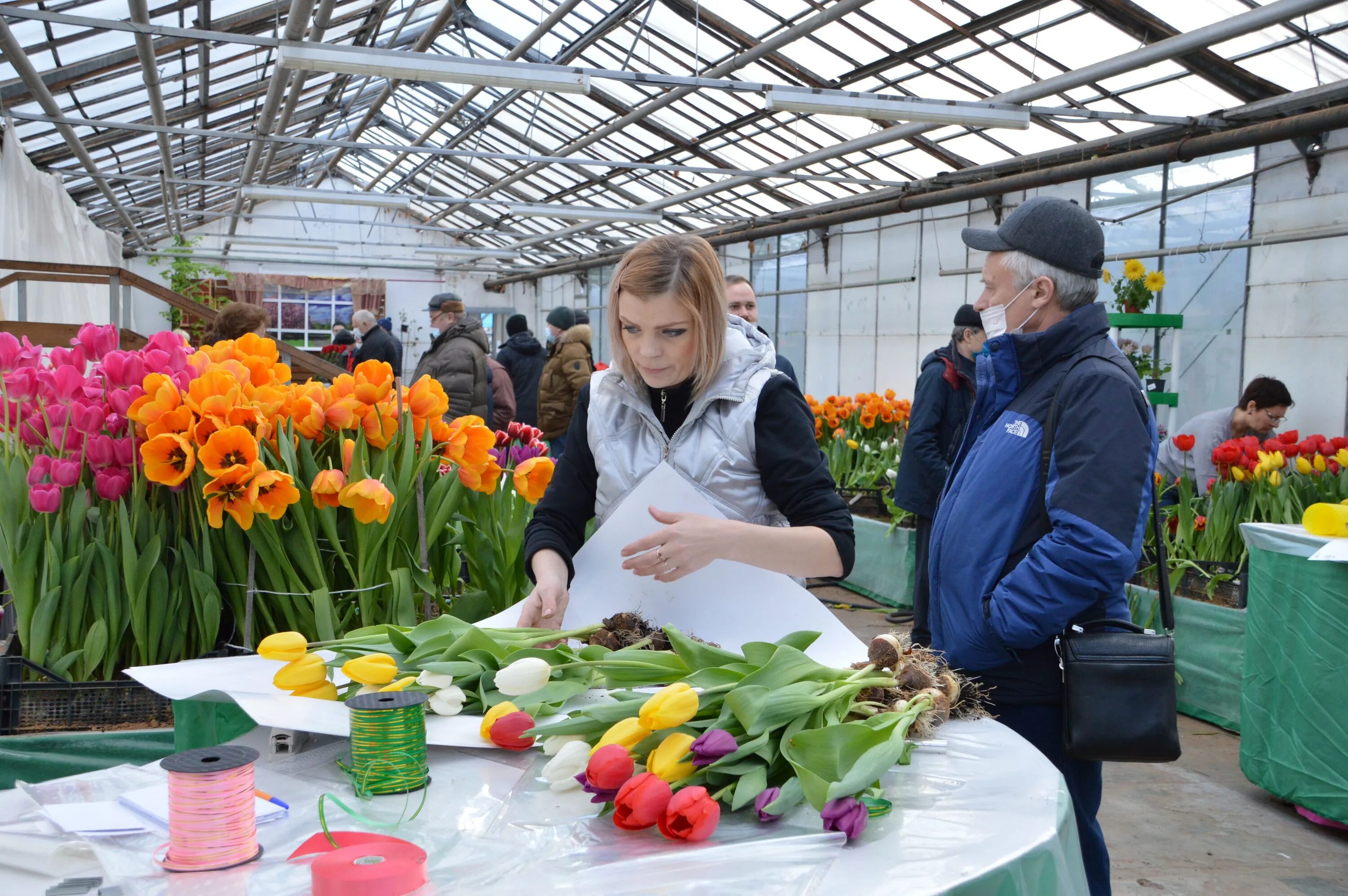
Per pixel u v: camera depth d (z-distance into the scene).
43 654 1.40
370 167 21.34
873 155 11.10
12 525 1.41
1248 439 3.87
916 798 0.85
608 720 0.89
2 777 1.29
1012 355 1.69
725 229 15.48
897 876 0.69
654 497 1.31
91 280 5.14
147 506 1.47
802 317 14.50
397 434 1.53
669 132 12.58
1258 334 7.55
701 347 1.35
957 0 7.54
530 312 26.47
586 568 1.32
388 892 0.65
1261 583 2.99
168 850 0.71
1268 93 7.34
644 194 16.12
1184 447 4.33
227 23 8.85
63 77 8.71
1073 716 1.51
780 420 1.43
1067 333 1.65
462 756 0.95
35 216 8.76
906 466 4.04
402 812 0.81
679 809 0.73
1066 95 8.29
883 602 5.77
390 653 1.05
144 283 5.23
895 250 12.34
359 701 0.86
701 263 1.33
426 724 0.93
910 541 5.44
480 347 6.08
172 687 0.99
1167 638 1.54
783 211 14.51
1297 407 7.26
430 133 14.15
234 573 1.47
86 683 1.37
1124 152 8.40
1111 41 7.40
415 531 1.59
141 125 9.69
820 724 0.89
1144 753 1.49
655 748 0.85
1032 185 9.09
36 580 1.42
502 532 1.65
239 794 0.71
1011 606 1.54
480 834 0.76
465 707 1.04
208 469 1.35
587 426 1.53
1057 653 1.58
